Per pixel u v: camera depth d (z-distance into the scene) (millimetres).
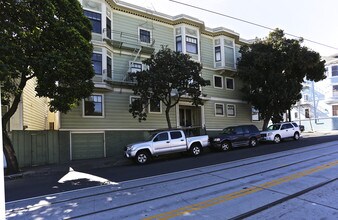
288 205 7051
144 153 16984
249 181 9891
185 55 20750
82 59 14867
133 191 9367
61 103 15234
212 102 28641
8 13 12812
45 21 14000
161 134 17984
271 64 26953
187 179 10867
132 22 24062
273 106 27984
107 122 21797
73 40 14680
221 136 21438
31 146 18641
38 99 25219
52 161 19344
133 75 20719
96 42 20891
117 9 23438
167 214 6750
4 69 11672
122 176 12602
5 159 15211
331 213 6391
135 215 6824
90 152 20953
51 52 13820
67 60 14203
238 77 30047
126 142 22469
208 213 6703
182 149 18391
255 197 7887
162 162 16750
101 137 21484
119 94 22594
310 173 10609
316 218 6109
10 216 7316
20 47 12984
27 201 8844
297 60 26750
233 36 30062
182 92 20906
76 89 15250
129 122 22797
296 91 27203
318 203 7113
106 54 21406
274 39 27516
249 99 28891
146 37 24750
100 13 21516
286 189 8570
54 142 19609
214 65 29141
